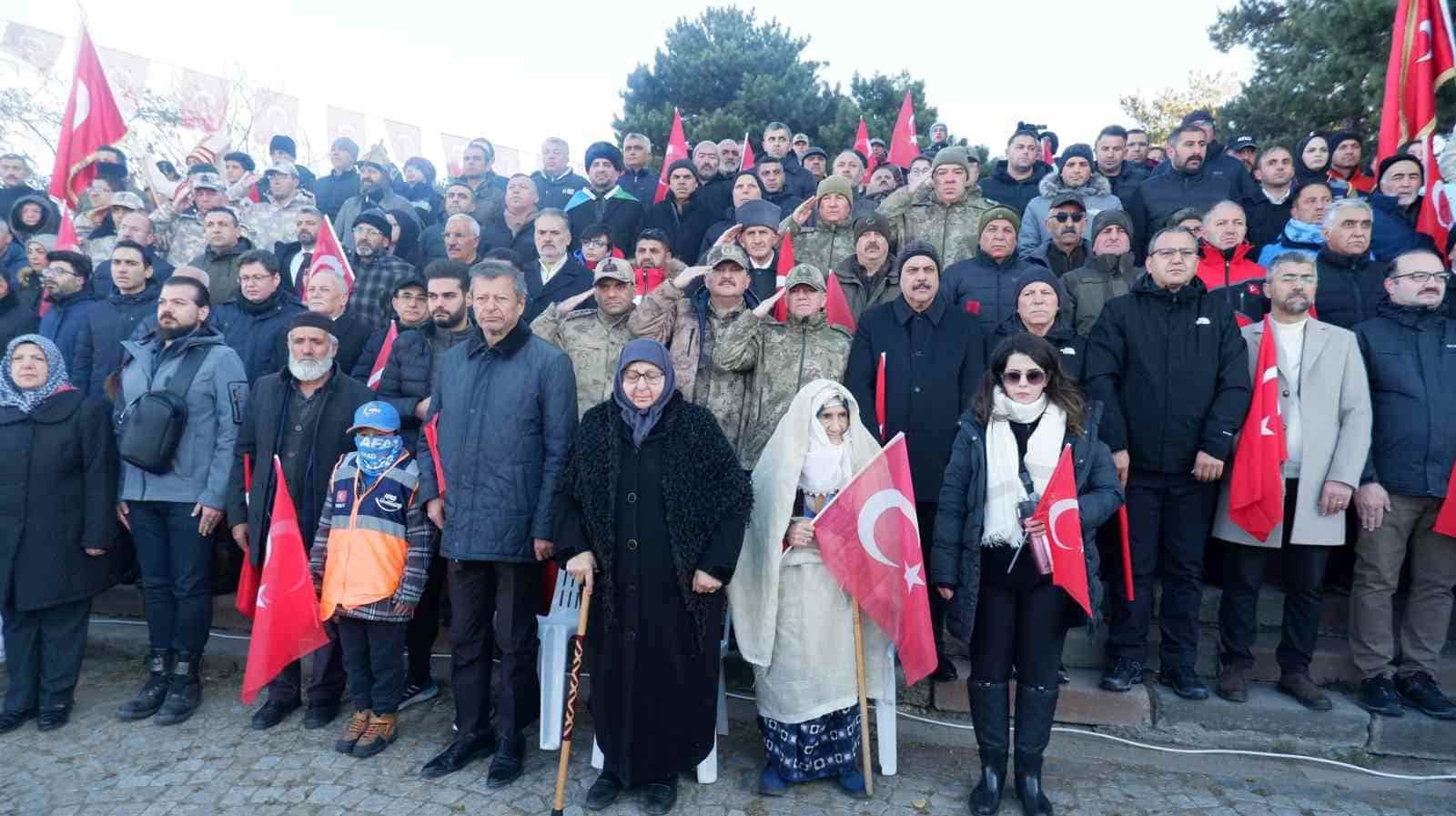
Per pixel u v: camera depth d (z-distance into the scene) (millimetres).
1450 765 3781
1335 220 4535
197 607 4281
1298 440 3973
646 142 8250
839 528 3525
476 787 3566
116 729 4113
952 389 4176
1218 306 4043
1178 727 3984
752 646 3574
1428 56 5508
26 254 7109
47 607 4070
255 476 4074
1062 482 3168
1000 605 3359
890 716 3707
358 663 3885
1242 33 15094
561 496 3469
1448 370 3910
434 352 4473
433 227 7316
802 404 3654
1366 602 4000
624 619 3371
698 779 3609
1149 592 4098
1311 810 3494
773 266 5340
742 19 23641
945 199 5582
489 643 3820
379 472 3869
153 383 4320
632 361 3420
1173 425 3938
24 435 4082
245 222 7188
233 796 3518
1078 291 4816
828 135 20422
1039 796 3340
